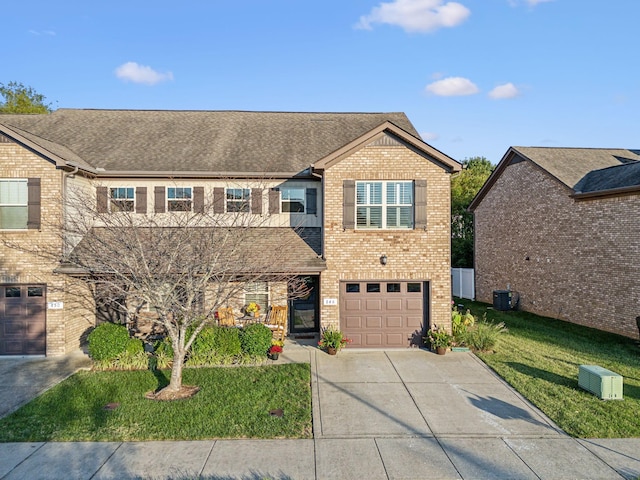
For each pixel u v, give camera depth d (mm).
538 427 8055
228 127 18359
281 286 15133
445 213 13336
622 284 15617
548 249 19406
